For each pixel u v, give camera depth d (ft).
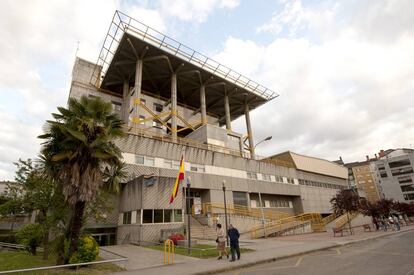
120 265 36.86
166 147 96.22
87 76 134.51
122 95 138.21
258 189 121.80
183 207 83.05
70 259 35.55
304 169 156.46
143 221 65.92
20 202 52.47
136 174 84.28
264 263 37.14
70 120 40.37
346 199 90.43
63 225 48.91
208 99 166.40
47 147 39.42
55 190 46.14
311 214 120.47
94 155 37.70
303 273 29.17
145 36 116.47
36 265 40.47
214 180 105.40
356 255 39.83
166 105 137.49
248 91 158.51
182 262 38.04
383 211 108.37
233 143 133.08
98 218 53.42
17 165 53.98
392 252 40.96
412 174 272.51
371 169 329.11
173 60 128.77
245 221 90.99
